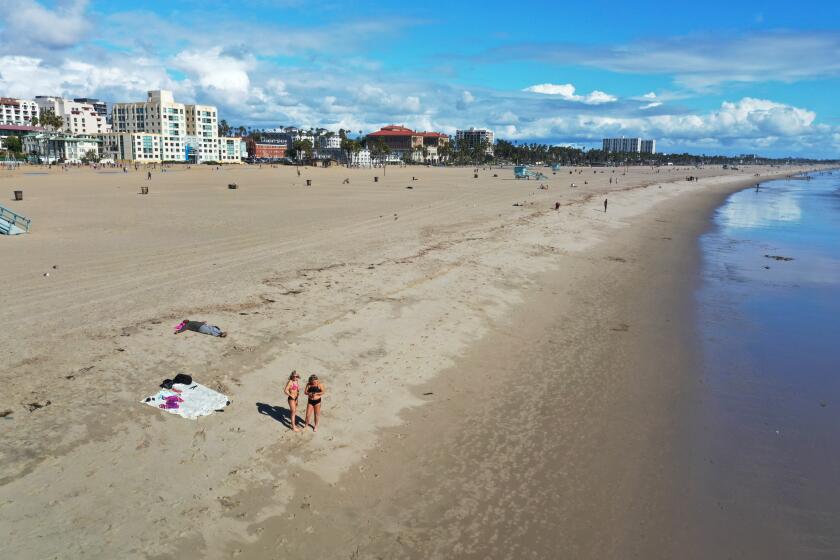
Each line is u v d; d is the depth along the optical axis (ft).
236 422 37.45
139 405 38.50
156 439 34.68
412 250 98.27
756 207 235.40
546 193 253.24
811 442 40.34
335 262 86.33
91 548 25.86
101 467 31.60
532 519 30.86
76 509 28.22
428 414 41.86
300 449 35.37
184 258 86.17
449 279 79.36
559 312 69.00
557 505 32.14
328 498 31.27
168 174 395.14
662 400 46.24
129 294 65.00
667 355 56.34
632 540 29.58
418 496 32.30
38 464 31.45
